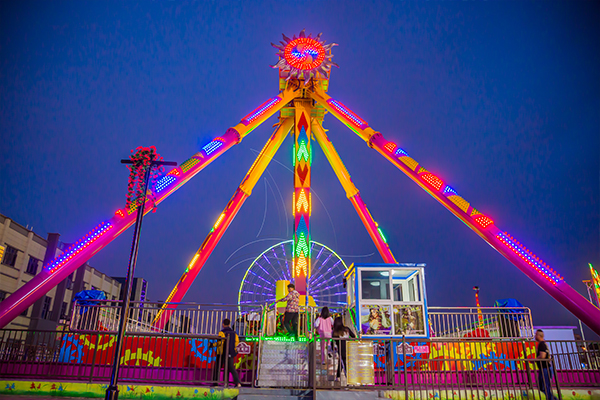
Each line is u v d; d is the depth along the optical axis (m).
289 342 13.66
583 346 15.47
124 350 13.84
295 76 26.47
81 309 14.78
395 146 24.44
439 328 15.16
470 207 20.97
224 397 11.27
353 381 11.31
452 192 21.78
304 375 12.63
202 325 14.52
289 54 25.67
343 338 11.46
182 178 21.30
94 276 52.59
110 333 13.66
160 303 18.11
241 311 14.65
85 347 13.85
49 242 44.84
